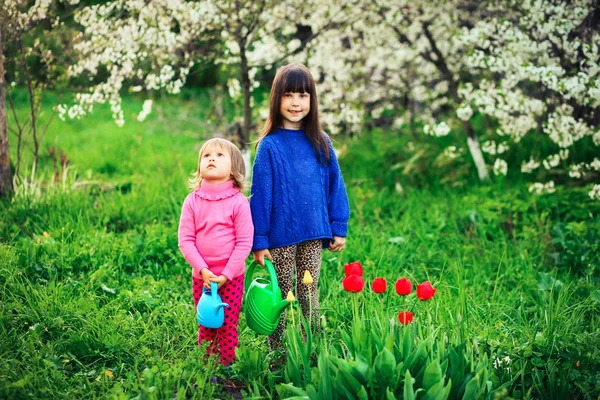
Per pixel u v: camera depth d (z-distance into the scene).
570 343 3.12
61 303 3.57
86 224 5.02
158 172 7.03
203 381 2.74
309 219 3.13
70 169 7.26
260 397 2.71
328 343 3.08
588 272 4.38
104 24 5.46
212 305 2.84
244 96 6.18
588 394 2.76
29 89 5.53
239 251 2.95
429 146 7.54
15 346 3.10
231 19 5.74
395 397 2.51
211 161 2.98
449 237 5.24
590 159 6.57
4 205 5.13
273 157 3.09
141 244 4.66
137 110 12.84
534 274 4.46
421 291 2.72
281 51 6.51
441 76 7.38
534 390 2.93
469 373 2.58
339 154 7.62
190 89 13.31
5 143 5.29
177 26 6.00
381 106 7.56
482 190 6.23
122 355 3.20
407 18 6.78
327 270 4.48
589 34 5.61
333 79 7.31
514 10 5.98
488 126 7.70
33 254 4.11
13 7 5.13
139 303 3.79
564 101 6.06
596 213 5.57
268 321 2.92
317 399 2.50
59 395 2.70
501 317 3.81
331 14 6.28
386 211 6.09
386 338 2.69
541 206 5.74
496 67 5.37
